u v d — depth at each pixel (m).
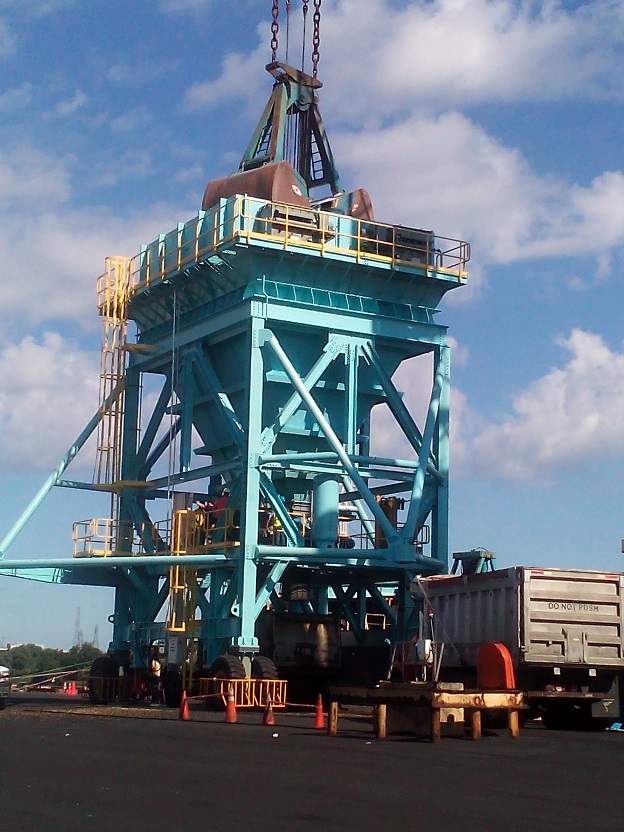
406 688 31.50
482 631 38.06
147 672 53.00
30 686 81.75
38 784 19.97
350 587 52.34
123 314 55.91
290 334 49.53
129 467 56.56
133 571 54.94
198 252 49.97
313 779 21.22
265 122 54.66
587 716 37.38
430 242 51.94
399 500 50.97
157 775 21.44
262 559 46.34
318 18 56.00
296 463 48.00
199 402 52.97
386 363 51.72
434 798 19.08
